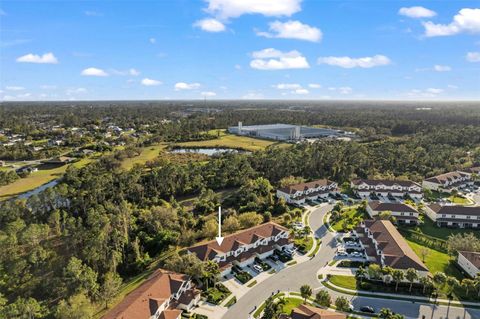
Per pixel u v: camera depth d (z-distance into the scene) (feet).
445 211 369.09
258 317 213.87
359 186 460.14
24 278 253.44
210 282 245.86
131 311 192.95
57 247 301.22
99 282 254.68
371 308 221.05
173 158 632.38
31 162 627.05
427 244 323.16
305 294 226.58
